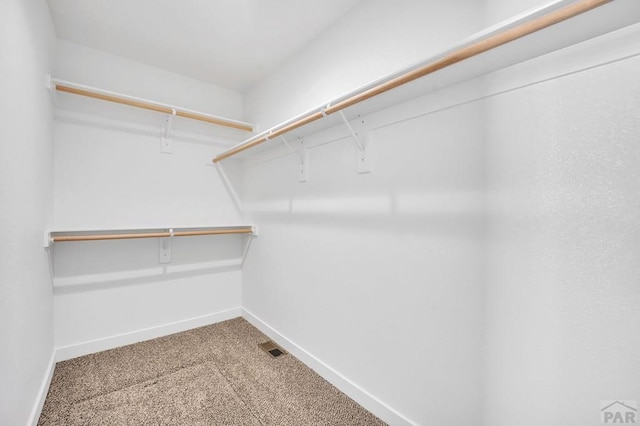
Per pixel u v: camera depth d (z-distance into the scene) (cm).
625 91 74
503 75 96
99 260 204
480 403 103
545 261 88
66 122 189
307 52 191
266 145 211
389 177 135
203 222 250
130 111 214
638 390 73
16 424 103
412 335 125
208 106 252
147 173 222
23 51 112
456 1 110
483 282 102
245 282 267
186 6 157
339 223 162
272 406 146
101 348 203
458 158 109
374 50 143
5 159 92
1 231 88
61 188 187
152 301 227
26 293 116
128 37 187
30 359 122
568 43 81
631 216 73
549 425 87
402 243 129
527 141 91
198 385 162
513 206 94
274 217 223
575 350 82
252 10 159
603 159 77
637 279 73
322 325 175
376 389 141
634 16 69
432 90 115
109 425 131
